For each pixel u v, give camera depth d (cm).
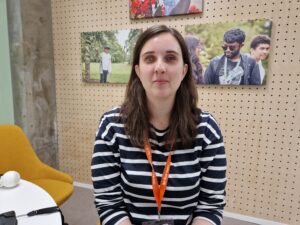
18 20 238
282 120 194
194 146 104
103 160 106
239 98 204
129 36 231
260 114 200
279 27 184
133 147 104
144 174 101
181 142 103
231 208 221
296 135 192
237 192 217
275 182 204
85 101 266
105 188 106
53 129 283
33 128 261
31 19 247
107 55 244
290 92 188
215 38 200
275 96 193
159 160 102
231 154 214
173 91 98
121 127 106
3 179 128
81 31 254
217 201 108
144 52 97
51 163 285
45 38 263
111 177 106
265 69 190
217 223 104
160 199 101
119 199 107
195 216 107
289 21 181
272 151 201
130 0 225
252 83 195
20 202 113
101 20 244
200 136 104
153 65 95
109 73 246
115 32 236
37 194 121
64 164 291
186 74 106
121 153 104
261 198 210
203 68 208
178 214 104
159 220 102
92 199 255
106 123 109
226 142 214
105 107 257
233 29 194
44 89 268
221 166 107
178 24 214
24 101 251
